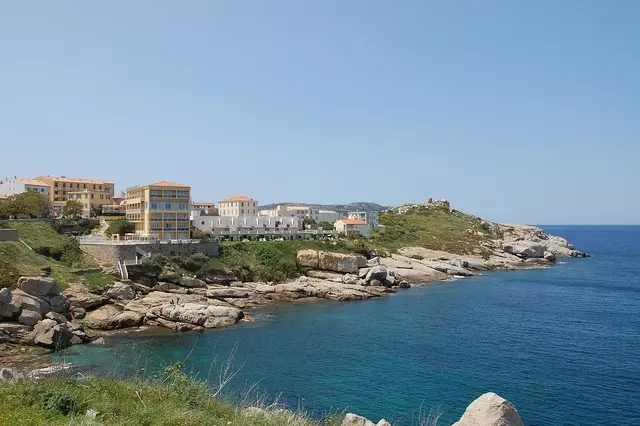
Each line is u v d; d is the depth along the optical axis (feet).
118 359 174.29
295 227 505.25
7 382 68.39
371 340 208.85
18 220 319.47
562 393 143.13
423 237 579.89
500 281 422.00
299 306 298.15
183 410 62.39
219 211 589.73
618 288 375.25
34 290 207.82
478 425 53.52
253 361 176.04
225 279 318.24
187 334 220.43
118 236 332.80
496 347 196.44
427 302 313.53
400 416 125.59
